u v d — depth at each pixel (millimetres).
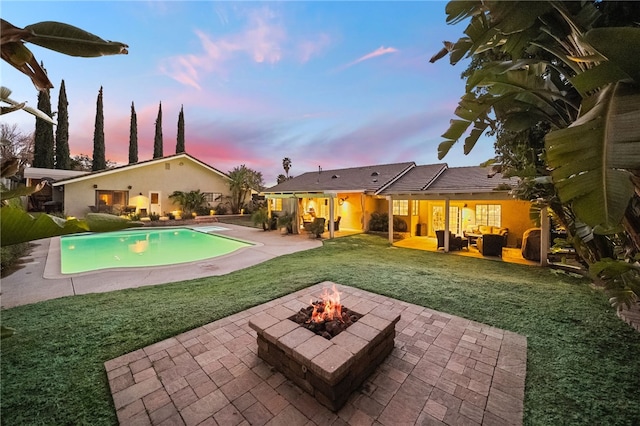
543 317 4645
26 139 20594
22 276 7312
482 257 9664
